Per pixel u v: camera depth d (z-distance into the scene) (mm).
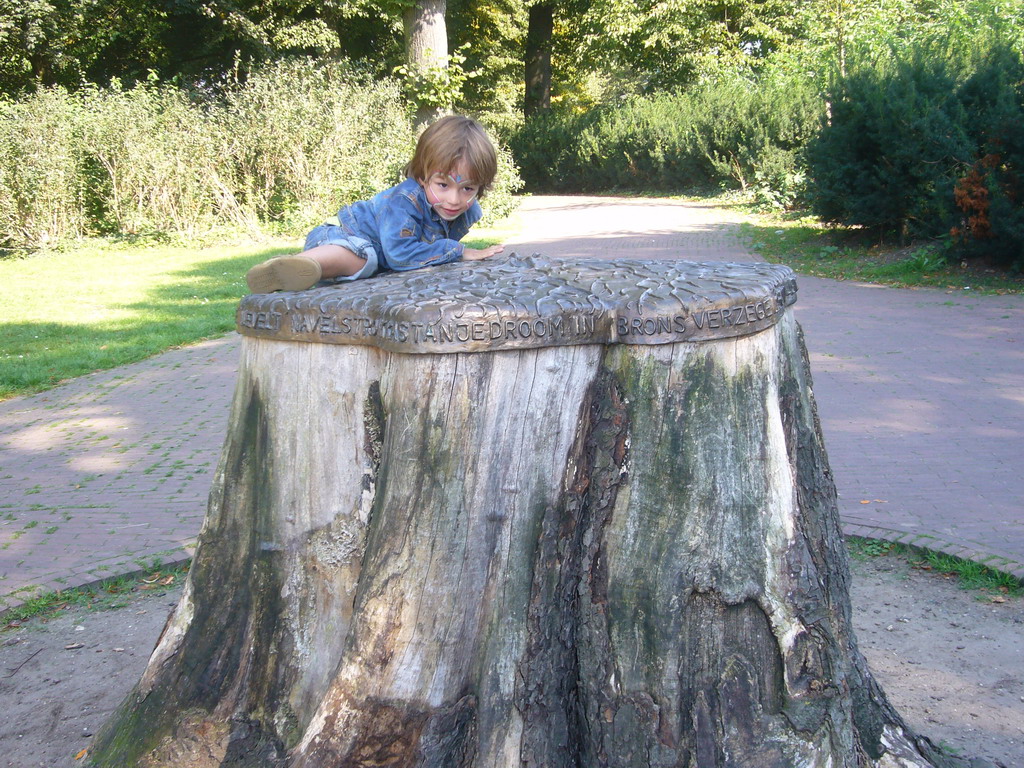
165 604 4078
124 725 2555
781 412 2350
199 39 27719
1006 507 4766
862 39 20156
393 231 2750
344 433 2230
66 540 4766
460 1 31531
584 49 34562
